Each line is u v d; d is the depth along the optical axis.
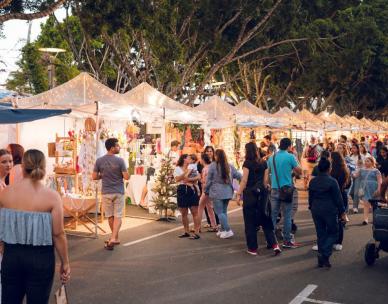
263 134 22.00
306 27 25.17
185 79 22.02
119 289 6.19
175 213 12.03
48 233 3.66
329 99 36.22
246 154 8.25
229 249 8.59
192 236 9.52
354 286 6.35
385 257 8.02
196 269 7.20
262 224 8.22
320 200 7.36
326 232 7.41
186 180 9.55
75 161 10.80
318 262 7.37
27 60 28.25
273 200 8.73
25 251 3.64
